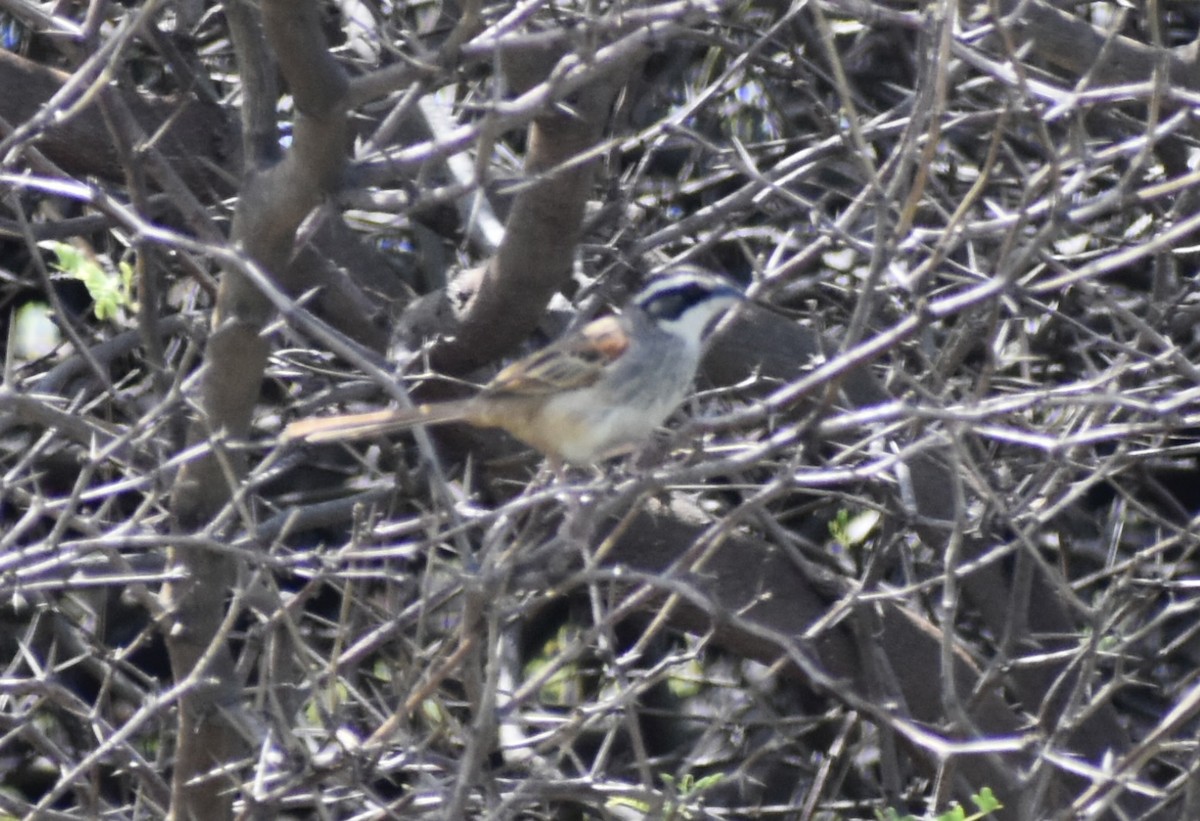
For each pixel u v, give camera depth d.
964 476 10.25
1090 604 13.80
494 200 13.77
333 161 8.98
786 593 12.48
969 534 11.40
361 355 8.83
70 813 10.86
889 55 15.76
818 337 10.25
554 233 10.48
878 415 7.20
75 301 15.39
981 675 12.06
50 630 14.05
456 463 12.84
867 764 14.45
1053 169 7.23
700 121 15.35
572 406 9.05
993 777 12.02
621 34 9.76
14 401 9.14
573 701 14.66
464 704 9.85
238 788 8.42
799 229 14.47
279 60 8.46
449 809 7.44
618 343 9.16
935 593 13.84
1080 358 14.12
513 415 9.02
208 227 9.70
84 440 9.88
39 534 13.79
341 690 10.14
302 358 12.69
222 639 8.12
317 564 10.50
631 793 8.52
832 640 12.37
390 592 11.01
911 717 12.46
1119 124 14.17
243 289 9.50
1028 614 13.16
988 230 8.69
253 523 8.46
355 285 12.24
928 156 7.09
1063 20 12.70
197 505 10.05
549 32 7.98
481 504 13.07
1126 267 14.85
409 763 8.70
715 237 11.75
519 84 10.22
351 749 8.29
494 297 11.10
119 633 15.17
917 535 13.49
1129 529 14.77
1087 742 12.66
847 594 11.46
